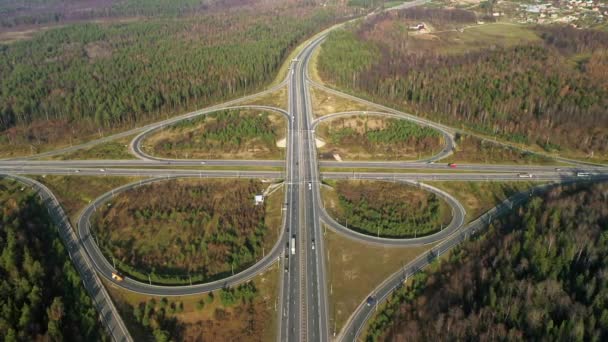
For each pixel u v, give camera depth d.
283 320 139.75
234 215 186.00
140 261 162.50
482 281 140.00
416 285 150.00
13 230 160.75
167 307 142.75
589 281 128.12
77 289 146.00
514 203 192.00
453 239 172.50
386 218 184.12
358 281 153.62
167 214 186.25
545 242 145.25
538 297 126.38
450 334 123.38
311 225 180.75
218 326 139.25
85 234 175.00
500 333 118.00
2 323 125.44
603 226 153.62
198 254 165.38
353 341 132.88
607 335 113.56
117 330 135.50
